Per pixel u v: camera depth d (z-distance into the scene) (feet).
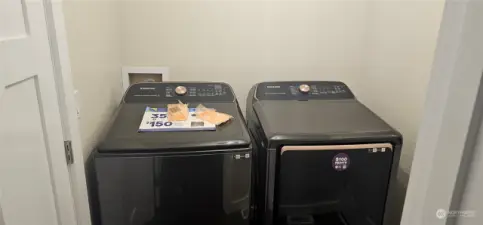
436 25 5.07
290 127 4.98
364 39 7.00
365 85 7.20
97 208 5.03
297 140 4.68
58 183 3.67
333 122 5.21
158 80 6.99
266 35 6.89
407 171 5.87
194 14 6.68
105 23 5.80
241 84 7.13
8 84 2.73
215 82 6.45
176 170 4.39
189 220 4.59
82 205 4.22
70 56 4.16
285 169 4.77
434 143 1.73
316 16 6.85
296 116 5.43
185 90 5.98
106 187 4.34
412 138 5.72
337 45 7.03
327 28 6.92
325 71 7.18
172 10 6.63
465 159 1.55
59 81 3.65
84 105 4.69
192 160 4.38
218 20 6.74
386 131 4.91
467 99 1.51
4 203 2.69
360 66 7.17
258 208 5.30
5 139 2.71
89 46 4.93
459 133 1.57
